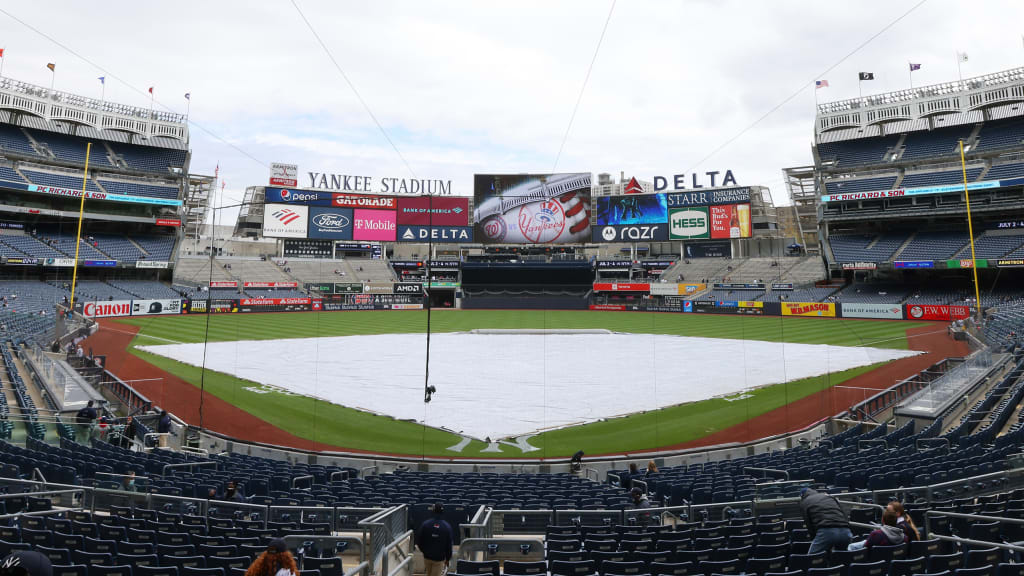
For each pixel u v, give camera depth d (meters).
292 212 78.56
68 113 66.94
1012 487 10.62
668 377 31.77
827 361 36.41
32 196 63.62
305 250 85.81
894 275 68.06
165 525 8.69
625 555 7.40
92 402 19.31
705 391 28.33
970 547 7.49
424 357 38.25
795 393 27.64
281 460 18.77
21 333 34.06
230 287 73.38
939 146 65.69
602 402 26.19
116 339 42.66
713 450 19.52
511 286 86.38
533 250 87.00
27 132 65.56
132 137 72.81
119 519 8.97
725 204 75.88
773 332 52.16
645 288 78.56
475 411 24.55
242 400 25.80
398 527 9.02
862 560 6.83
